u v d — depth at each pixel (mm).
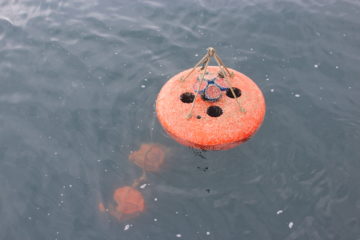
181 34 5574
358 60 5160
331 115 4668
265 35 5496
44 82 5066
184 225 4078
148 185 4254
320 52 5258
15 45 5492
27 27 5727
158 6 5984
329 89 4891
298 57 5219
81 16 5879
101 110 4785
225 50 5348
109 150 4496
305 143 4461
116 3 6082
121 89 4969
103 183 4309
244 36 5500
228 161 4336
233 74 4422
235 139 4199
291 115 4660
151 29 5648
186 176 4277
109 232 4078
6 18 5863
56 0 6180
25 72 5180
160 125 4586
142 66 5207
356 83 4945
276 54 5262
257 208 4129
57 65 5234
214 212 4121
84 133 4621
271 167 4316
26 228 4121
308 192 4195
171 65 5219
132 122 4664
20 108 4852
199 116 4223
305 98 4805
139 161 4375
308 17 5684
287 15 5723
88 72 5152
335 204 4141
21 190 4312
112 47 5434
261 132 4516
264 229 4047
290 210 4117
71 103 4863
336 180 4254
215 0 6035
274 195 4184
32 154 4516
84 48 5426
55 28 5699
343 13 5734
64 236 4074
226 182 4242
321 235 4012
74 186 4312
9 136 4641
